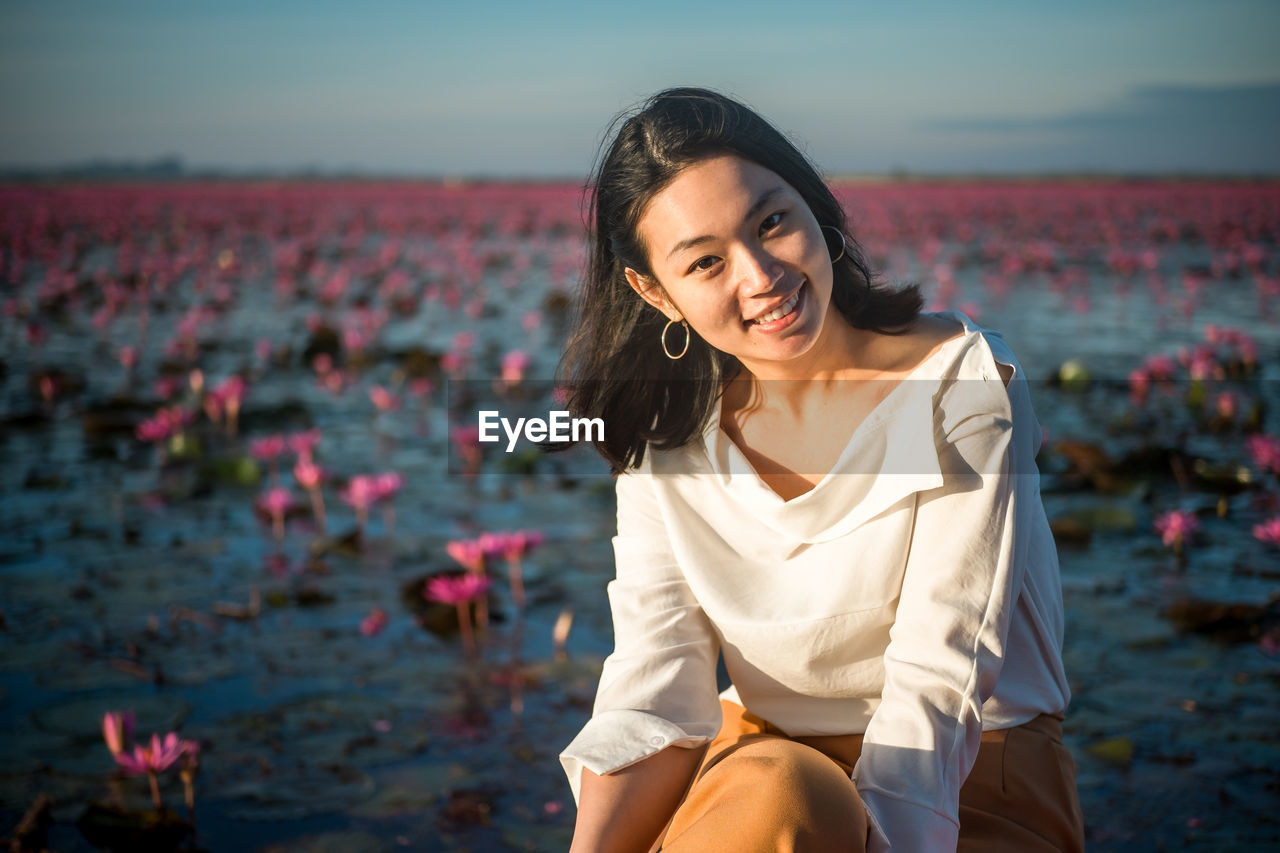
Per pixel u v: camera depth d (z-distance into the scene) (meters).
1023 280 11.23
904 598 1.11
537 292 10.98
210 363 6.77
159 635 2.56
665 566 1.24
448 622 2.62
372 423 5.11
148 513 3.63
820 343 1.17
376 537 3.37
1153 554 3.05
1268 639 2.40
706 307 1.08
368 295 10.74
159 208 29.25
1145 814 1.70
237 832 1.70
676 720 1.15
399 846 1.65
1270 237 17.67
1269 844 1.59
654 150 1.07
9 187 52.16
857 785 1.04
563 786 1.84
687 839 0.92
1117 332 7.56
